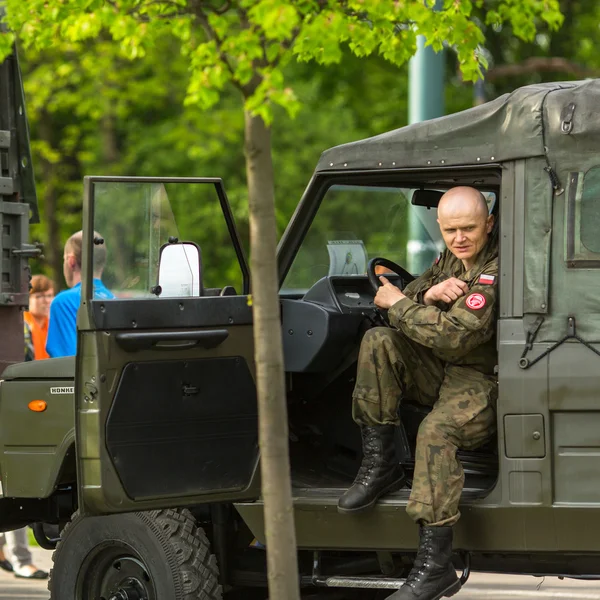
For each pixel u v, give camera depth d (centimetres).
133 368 1744
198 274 1870
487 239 1802
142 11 1462
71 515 2103
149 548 1861
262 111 1319
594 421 1653
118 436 1734
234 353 1845
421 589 1692
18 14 1508
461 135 1753
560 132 1666
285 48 1395
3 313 2277
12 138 2312
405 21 1495
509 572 1844
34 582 2712
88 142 8062
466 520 1730
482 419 1744
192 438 1805
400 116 8038
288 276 1988
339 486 1897
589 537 1661
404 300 1781
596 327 1650
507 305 1695
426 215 2159
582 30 7675
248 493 1858
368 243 2102
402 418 1912
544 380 1666
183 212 5778
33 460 1917
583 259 1658
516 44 7712
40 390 1912
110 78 7519
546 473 1667
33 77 7388
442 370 1822
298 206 1908
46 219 8081
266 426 1402
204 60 1377
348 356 1934
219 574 1952
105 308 1719
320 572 1877
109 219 1770
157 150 8019
